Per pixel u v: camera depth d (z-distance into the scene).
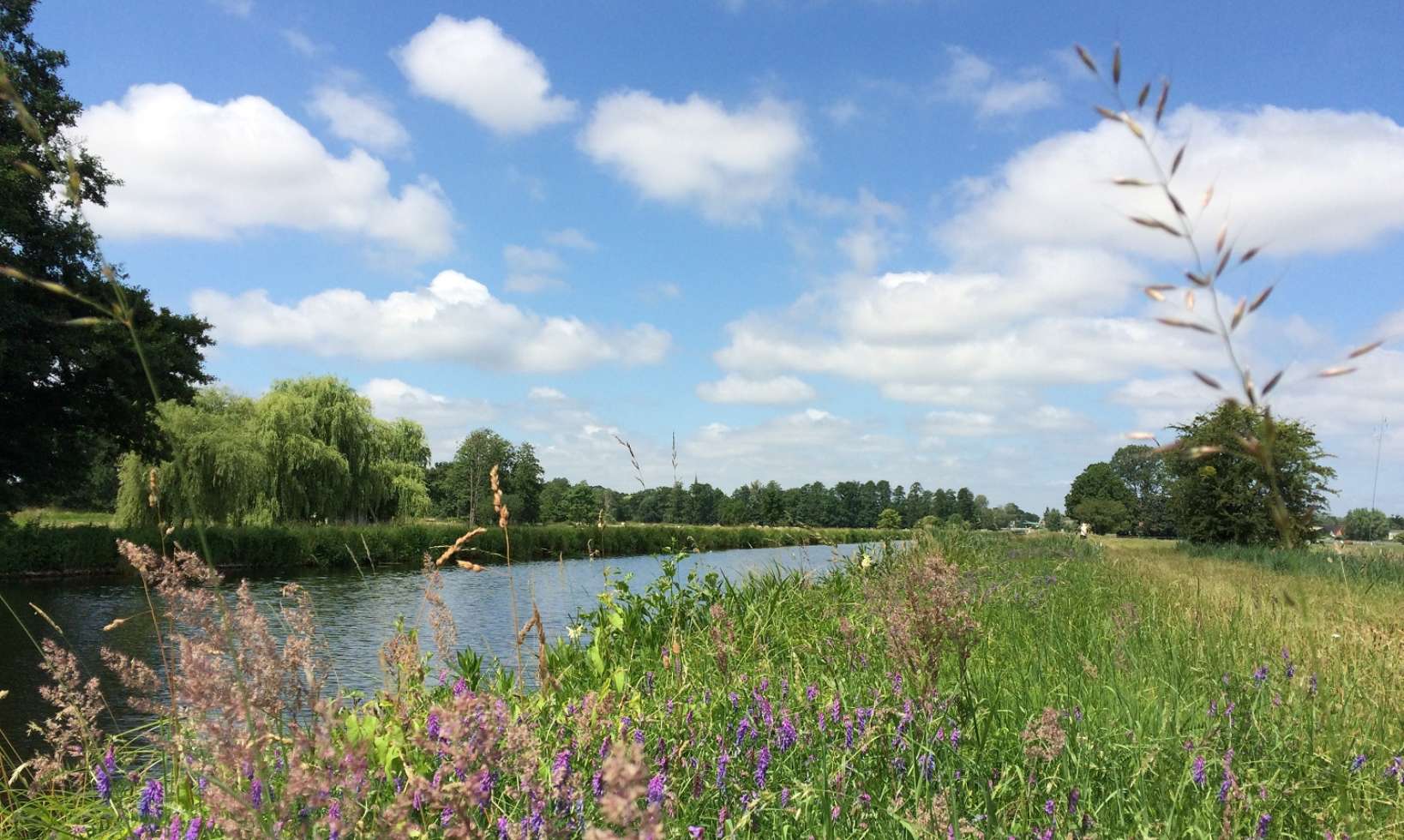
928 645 3.25
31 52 21.52
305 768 1.83
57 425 25.55
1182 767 3.07
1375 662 4.48
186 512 30.02
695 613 7.40
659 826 1.22
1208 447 1.26
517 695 3.69
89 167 20.44
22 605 18.16
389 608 13.48
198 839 2.35
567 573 15.68
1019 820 2.69
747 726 3.33
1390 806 2.85
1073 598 9.02
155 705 2.63
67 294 1.38
